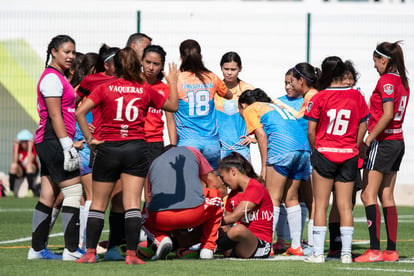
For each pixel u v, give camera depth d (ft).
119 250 78.79
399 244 97.91
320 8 210.79
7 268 67.15
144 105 71.67
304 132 86.84
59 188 77.05
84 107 70.33
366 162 79.46
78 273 63.77
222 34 199.93
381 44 80.18
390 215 79.82
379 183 79.20
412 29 200.75
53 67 75.00
